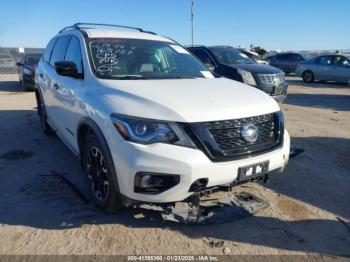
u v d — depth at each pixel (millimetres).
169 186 2752
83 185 4047
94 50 3900
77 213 3398
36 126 6961
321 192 3996
